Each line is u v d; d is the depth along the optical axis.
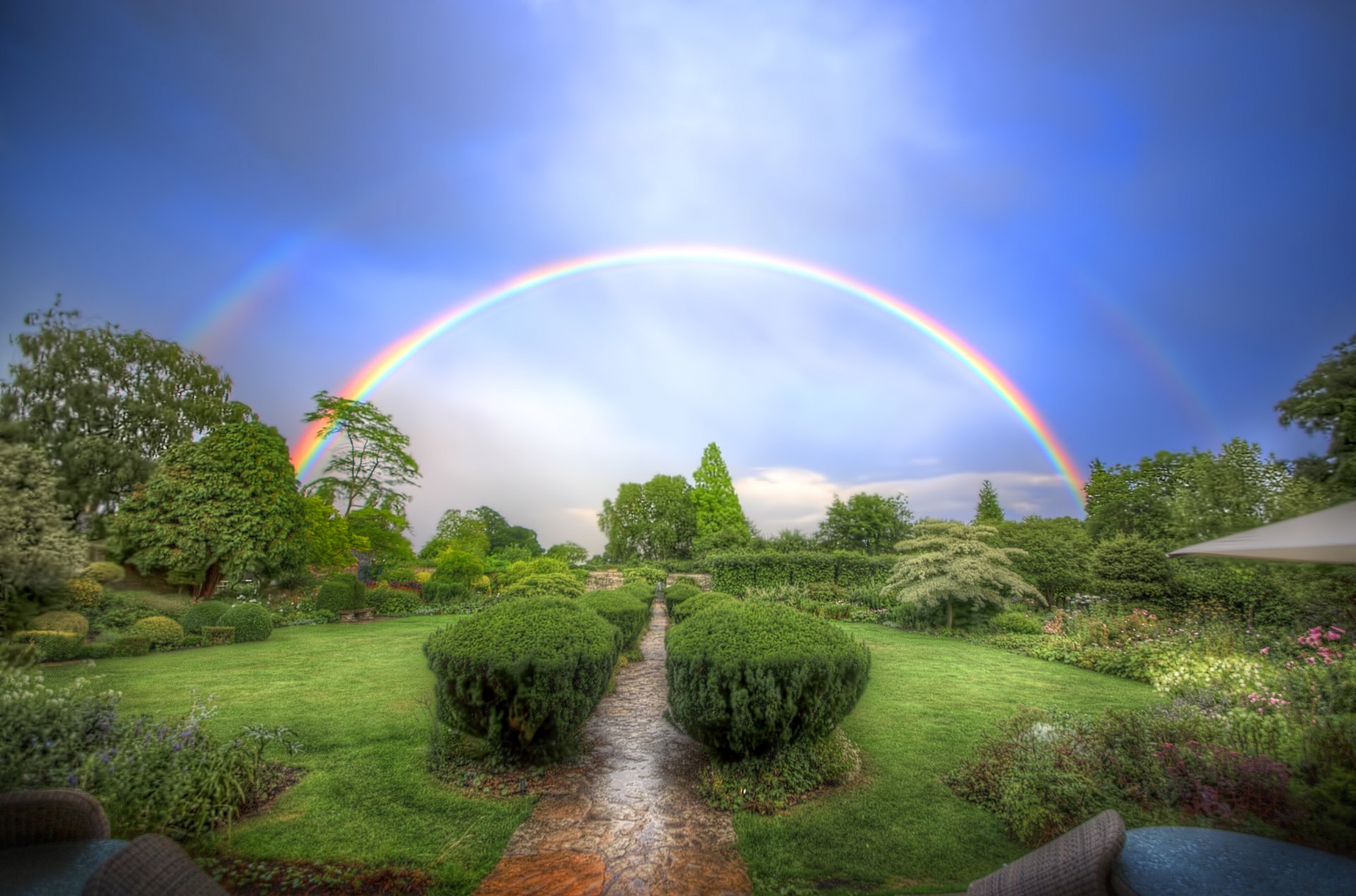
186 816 4.41
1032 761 5.19
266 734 6.04
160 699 8.59
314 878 3.97
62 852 2.93
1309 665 7.88
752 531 51.34
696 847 4.55
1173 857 3.12
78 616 12.95
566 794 5.51
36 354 18.12
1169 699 8.25
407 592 22.61
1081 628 13.91
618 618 10.66
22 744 4.75
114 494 18.83
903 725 7.66
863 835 4.69
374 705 8.29
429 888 3.93
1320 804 4.42
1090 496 33.78
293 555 21.47
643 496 55.03
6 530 5.11
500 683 5.52
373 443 39.28
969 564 16.56
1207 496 14.46
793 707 5.42
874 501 38.91
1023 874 2.91
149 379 20.39
